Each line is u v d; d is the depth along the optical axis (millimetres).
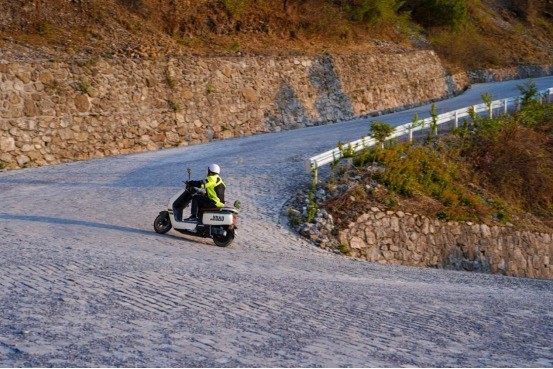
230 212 14914
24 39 29484
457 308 10359
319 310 9227
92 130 27938
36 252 11898
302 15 42094
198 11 37438
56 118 26969
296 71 36531
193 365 6289
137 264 11391
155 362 6293
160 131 30016
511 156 25906
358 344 7586
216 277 10961
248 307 9000
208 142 31250
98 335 7074
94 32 31922
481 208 22219
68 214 17125
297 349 7160
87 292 9055
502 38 63344
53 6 31906
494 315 10078
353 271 14219
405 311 9719
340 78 38906
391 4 49188
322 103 37281
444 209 20875
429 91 46375
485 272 21016
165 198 19688
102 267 10859
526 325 9531
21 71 26422
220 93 32594
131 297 8969
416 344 7828
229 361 6508
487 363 7191
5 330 7043
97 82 28531
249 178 22484
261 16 39969
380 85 41688
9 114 25766
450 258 20375
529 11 70125
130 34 33156
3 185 21812
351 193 19766
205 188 14859
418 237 19797
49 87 27047
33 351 6355
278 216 18672
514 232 22141
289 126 35031
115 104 28828
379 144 23375
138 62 30219
